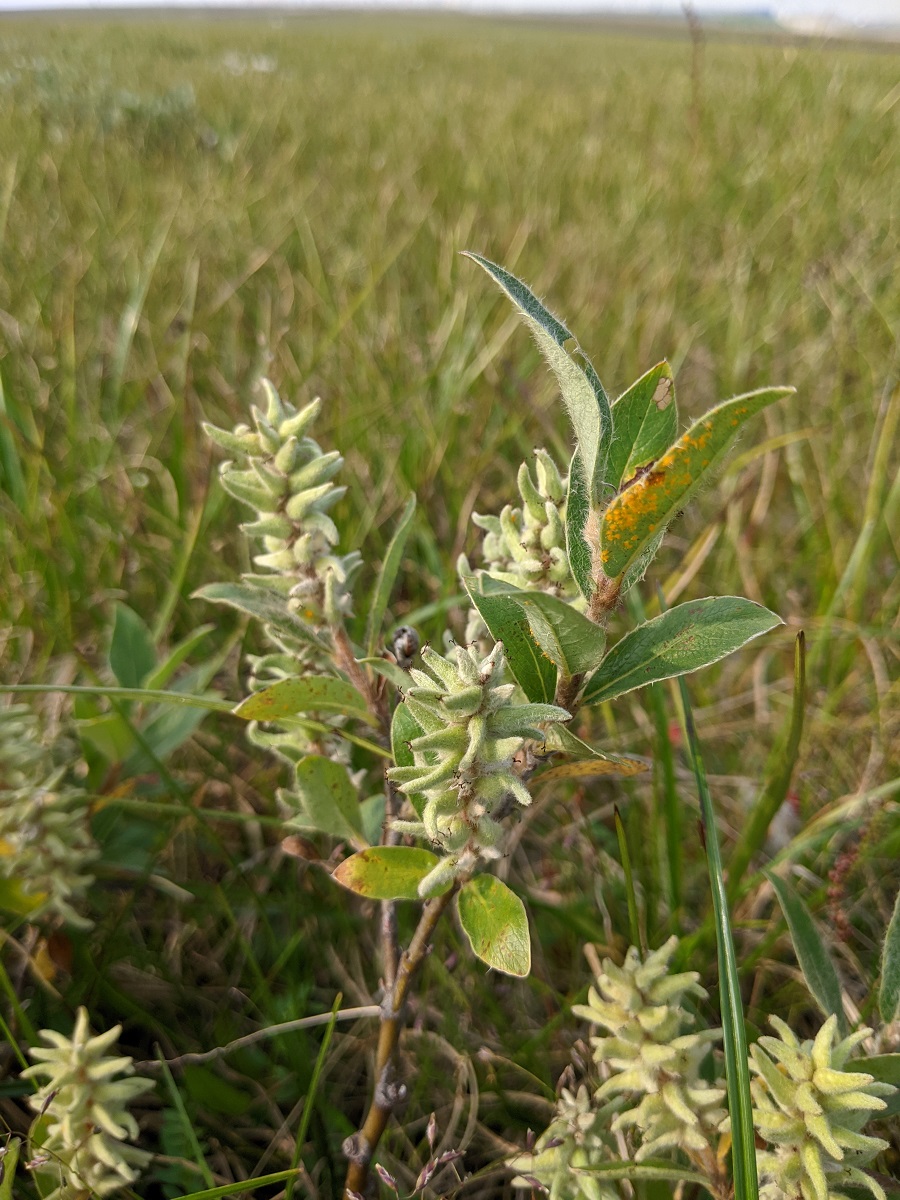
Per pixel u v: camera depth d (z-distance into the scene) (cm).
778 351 56
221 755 31
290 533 18
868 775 29
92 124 109
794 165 86
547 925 28
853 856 26
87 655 35
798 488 45
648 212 80
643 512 12
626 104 136
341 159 103
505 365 40
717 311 58
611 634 36
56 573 35
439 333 53
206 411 46
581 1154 17
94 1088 19
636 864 29
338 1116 23
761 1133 15
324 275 64
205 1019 26
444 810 14
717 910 17
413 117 131
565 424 46
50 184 81
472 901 15
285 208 78
